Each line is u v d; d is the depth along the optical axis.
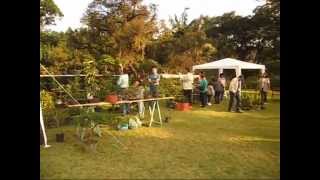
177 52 30.98
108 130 10.59
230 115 14.21
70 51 21.67
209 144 8.85
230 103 15.36
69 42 24.38
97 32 25.92
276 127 11.38
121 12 25.88
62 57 18.11
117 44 25.45
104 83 12.12
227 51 37.91
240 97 15.81
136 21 25.58
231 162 7.23
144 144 8.83
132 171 6.63
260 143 8.98
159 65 26.92
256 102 16.80
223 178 6.23
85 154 7.89
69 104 10.33
